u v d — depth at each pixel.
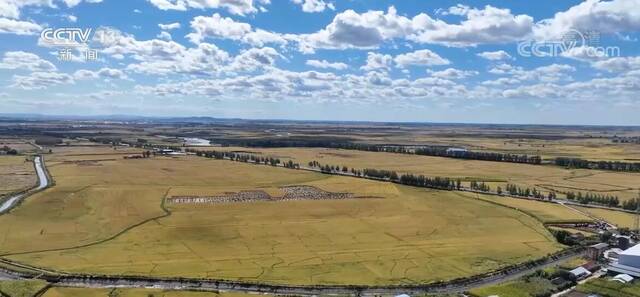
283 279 150.88
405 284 150.12
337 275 155.88
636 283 149.12
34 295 133.62
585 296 139.00
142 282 146.62
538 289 145.38
